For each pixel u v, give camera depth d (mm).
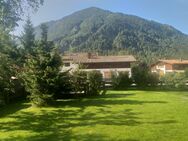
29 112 24844
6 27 25438
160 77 45312
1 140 16000
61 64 30141
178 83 42938
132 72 45906
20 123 20344
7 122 21000
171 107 24656
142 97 32438
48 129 17906
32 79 27719
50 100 28141
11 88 31719
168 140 14375
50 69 28219
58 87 29500
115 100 30094
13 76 34250
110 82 45875
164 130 16359
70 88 32188
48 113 23766
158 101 28766
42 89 27797
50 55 29109
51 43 30531
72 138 15500
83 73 34375
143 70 45844
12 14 23672
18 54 46406
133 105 26266
